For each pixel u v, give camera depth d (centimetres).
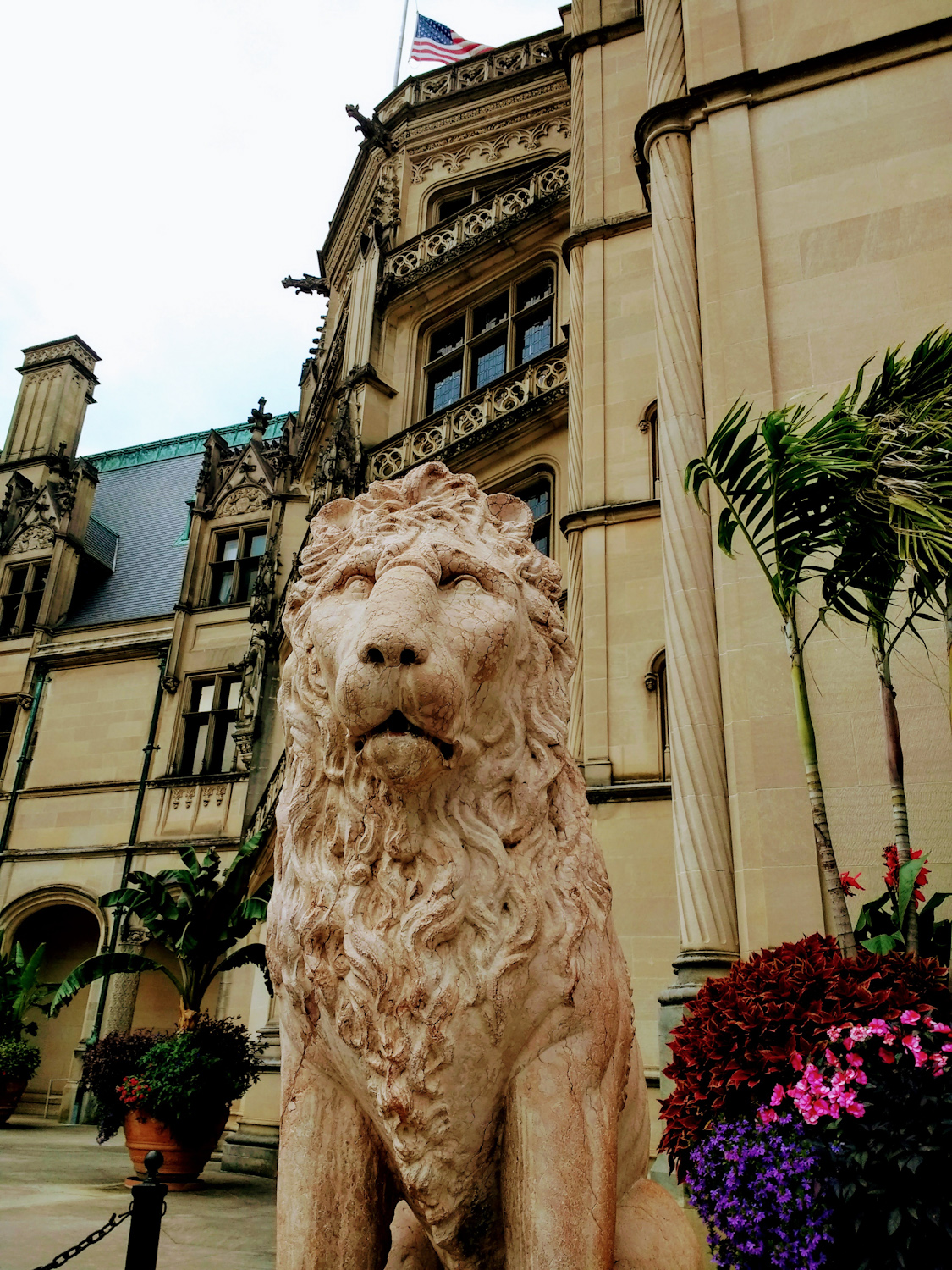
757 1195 248
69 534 2005
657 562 846
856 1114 237
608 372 941
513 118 1483
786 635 377
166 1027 1538
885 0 650
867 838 453
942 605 362
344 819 145
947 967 334
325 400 1555
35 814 1722
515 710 153
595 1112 135
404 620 132
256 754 1507
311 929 141
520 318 1242
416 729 131
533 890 140
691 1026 301
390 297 1358
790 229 602
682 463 591
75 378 2331
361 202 1648
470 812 142
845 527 367
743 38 686
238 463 1911
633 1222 150
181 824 1577
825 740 478
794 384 562
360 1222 136
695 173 658
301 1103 141
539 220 1222
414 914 134
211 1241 524
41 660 1859
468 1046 131
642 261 970
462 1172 131
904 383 369
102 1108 791
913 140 592
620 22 1098
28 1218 565
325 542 176
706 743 531
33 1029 1390
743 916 471
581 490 910
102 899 881
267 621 1584
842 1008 267
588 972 140
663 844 750
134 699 1750
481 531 173
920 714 463
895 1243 227
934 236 562
